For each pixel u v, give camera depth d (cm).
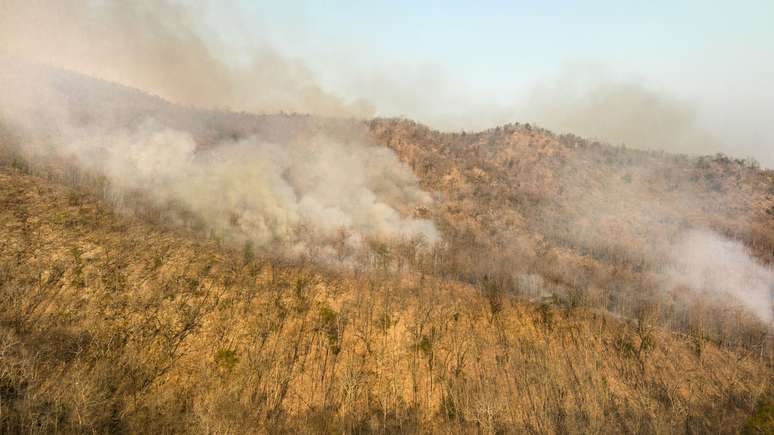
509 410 5850
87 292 5862
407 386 6003
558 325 7338
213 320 6125
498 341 6856
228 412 5069
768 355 7431
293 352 6050
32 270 5859
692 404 6262
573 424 5581
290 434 5059
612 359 6850
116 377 5038
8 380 4409
